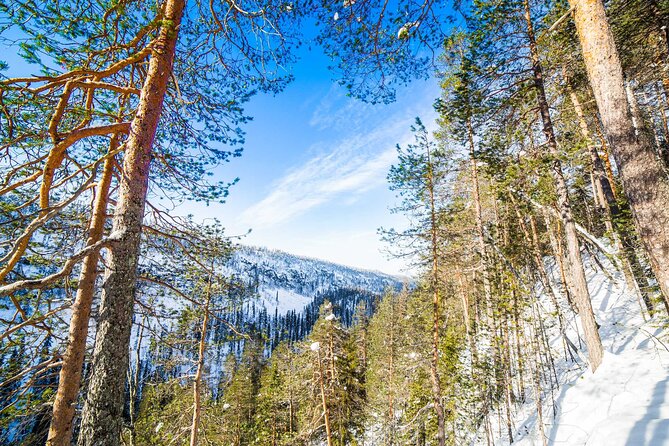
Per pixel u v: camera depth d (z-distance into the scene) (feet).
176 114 19.56
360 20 15.53
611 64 12.75
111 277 12.23
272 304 629.92
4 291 8.91
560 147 27.45
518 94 27.63
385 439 49.98
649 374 23.56
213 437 46.29
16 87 11.87
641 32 26.73
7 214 12.67
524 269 48.47
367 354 108.88
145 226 17.13
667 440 14.69
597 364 28.12
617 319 39.06
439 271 38.96
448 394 37.58
